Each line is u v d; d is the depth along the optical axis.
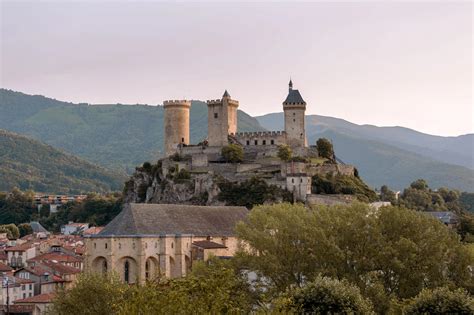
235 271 150.88
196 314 84.00
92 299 139.88
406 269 149.75
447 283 148.25
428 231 157.62
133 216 199.12
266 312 102.38
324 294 121.19
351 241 155.12
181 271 199.38
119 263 192.50
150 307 85.31
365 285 141.75
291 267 153.00
